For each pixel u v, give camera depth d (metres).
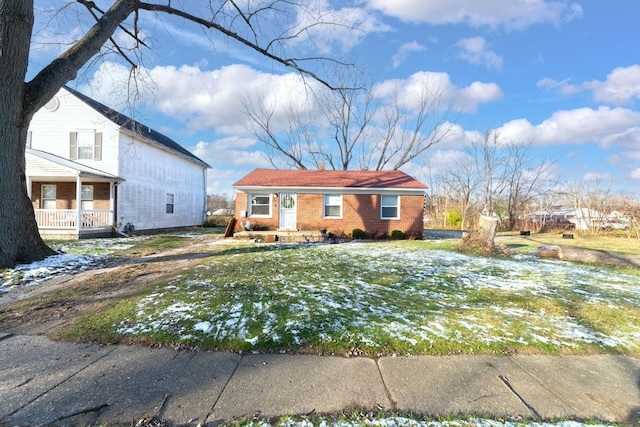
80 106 16.05
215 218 29.47
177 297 4.93
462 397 2.58
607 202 20.98
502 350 3.43
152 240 13.69
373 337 3.61
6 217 7.06
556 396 2.63
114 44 9.44
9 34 6.70
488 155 29.20
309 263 8.10
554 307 4.89
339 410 2.38
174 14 8.62
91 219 14.69
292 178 17.03
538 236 18.77
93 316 4.19
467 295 5.48
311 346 3.39
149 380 2.74
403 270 7.45
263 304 4.61
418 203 15.97
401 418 2.28
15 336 3.61
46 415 2.27
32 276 6.33
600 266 8.78
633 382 2.88
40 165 13.65
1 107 6.82
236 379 2.78
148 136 19.84
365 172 18.75
